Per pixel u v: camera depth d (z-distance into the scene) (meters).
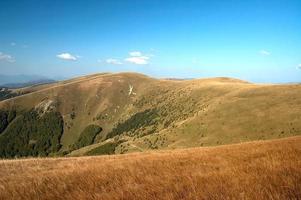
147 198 6.61
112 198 6.84
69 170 12.30
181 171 10.30
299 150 13.22
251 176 7.82
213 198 6.02
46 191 8.20
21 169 16.81
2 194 8.05
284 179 7.00
